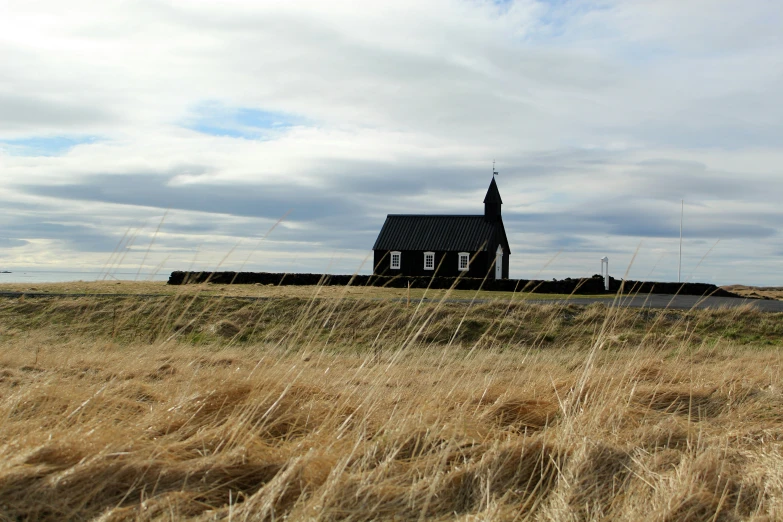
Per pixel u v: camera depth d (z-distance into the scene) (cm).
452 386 645
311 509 340
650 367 761
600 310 1859
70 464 374
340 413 525
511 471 416
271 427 484
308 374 637
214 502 359
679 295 3092
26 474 347
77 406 479
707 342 1648
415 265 4422
